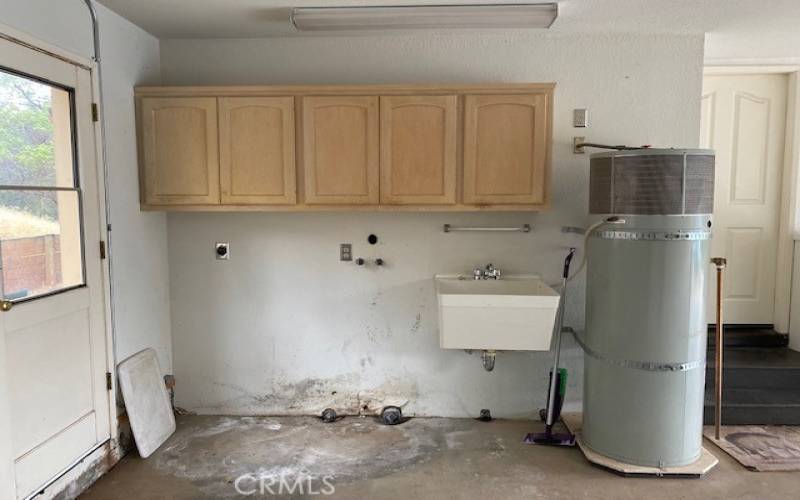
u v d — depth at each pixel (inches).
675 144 124.6
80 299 98.3
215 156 117.2
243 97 115.9
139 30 118.6
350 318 132.4
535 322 110.3
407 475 105.3
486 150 114.4
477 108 113.7
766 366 134.1
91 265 101.7
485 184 115.0
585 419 114.7
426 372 132.9
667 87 123.7
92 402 102.1
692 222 101.5
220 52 127.3
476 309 109.8
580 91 124.7
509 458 112.3
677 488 100.8
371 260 130.7
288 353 134.0
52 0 91.0
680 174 100.2
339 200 117.0
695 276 102.5
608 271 106.7
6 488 80.8
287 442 119.6
